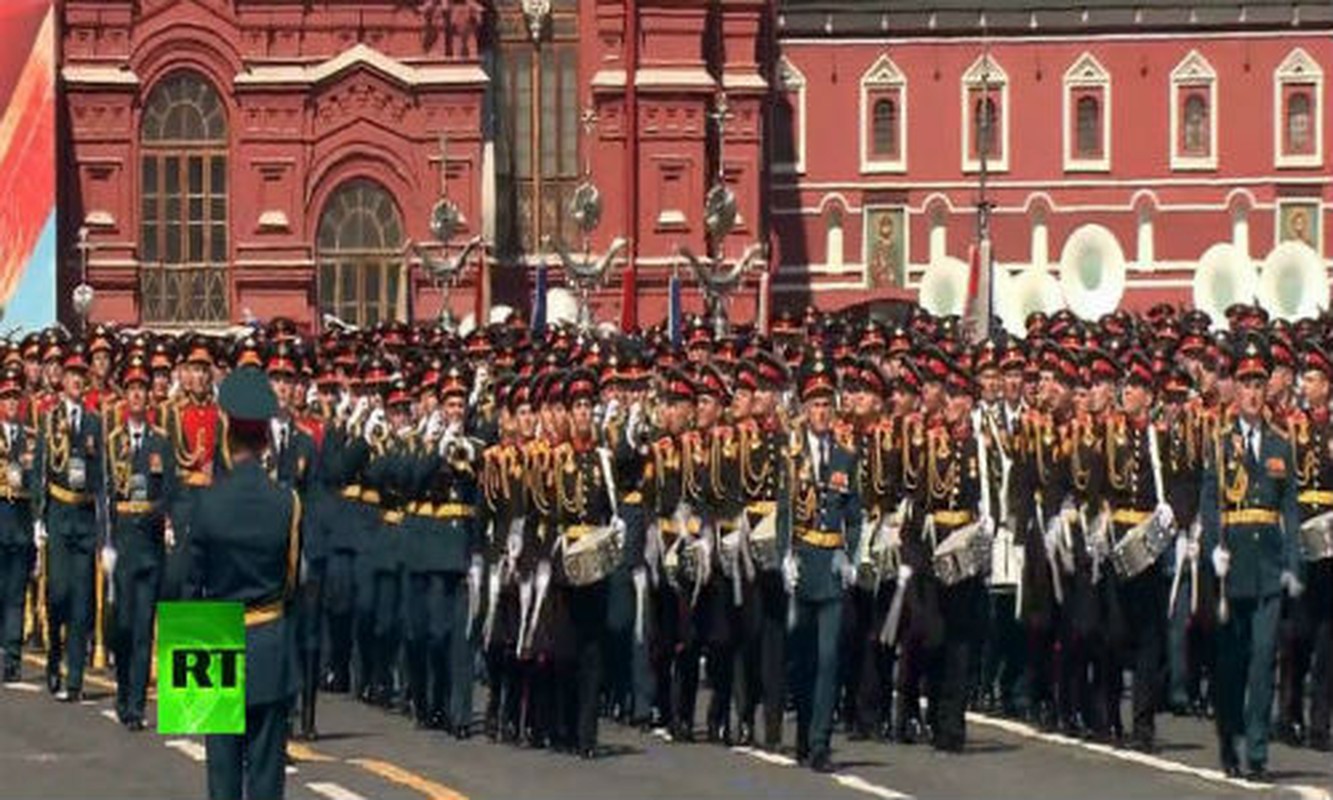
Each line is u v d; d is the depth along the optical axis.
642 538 38.44
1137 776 34.72
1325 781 34.47
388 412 40.44
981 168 123.88
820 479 35.62
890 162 129.00
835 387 36.53
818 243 128.88
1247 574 34.44
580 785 33.94
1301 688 38.22
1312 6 129.38
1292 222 130.00
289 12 115.25
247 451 26.47
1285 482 34.62
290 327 47.28
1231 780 34.31
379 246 115.44
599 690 36.81
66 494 42.06
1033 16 129.62
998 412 40.34
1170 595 38.53
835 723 39.34
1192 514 37.66
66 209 114.62
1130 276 129.62
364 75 114.94
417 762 36.16
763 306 118.44
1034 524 38.28
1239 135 129.88
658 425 39.44
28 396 45.50
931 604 36.94
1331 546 37.19
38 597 50.25
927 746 37.66
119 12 114.62
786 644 37.12
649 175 117.94
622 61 117.88
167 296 115.12
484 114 115.56
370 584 42.00
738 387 37.56
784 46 128.50
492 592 37.41
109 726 39.38
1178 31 129.75
